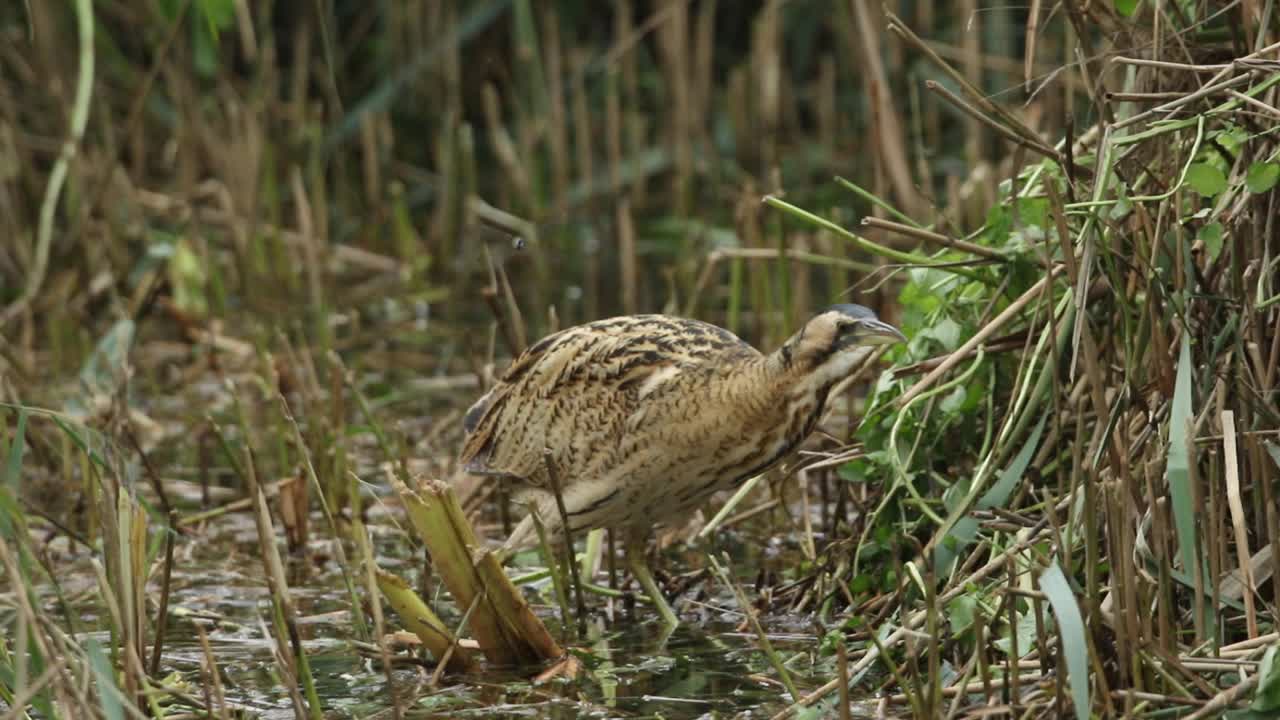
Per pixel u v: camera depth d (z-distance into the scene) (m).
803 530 11.89
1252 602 7.97
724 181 22.53
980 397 9.93
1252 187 8.31
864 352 9.84
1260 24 8.88
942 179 20.73
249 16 21.19
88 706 7.36
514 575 11.36
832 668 9.27
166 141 23.02
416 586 11.03
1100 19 10.13
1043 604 8.33
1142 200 8.60
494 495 12.85
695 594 10.84
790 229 19.80
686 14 22.06
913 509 10.07
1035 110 16.92
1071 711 7.76
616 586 10.87
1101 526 8.70
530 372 10.90
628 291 18.62
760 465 10.30
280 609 8.13
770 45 21.09
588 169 22.02
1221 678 7.88
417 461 13.73
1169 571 7.98
